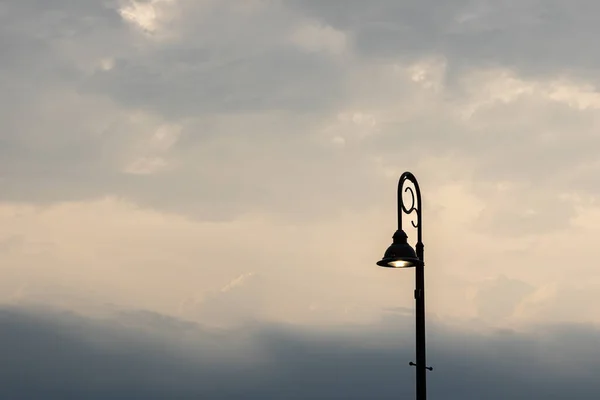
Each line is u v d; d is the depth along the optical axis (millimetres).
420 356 21562
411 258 21516
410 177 22609
